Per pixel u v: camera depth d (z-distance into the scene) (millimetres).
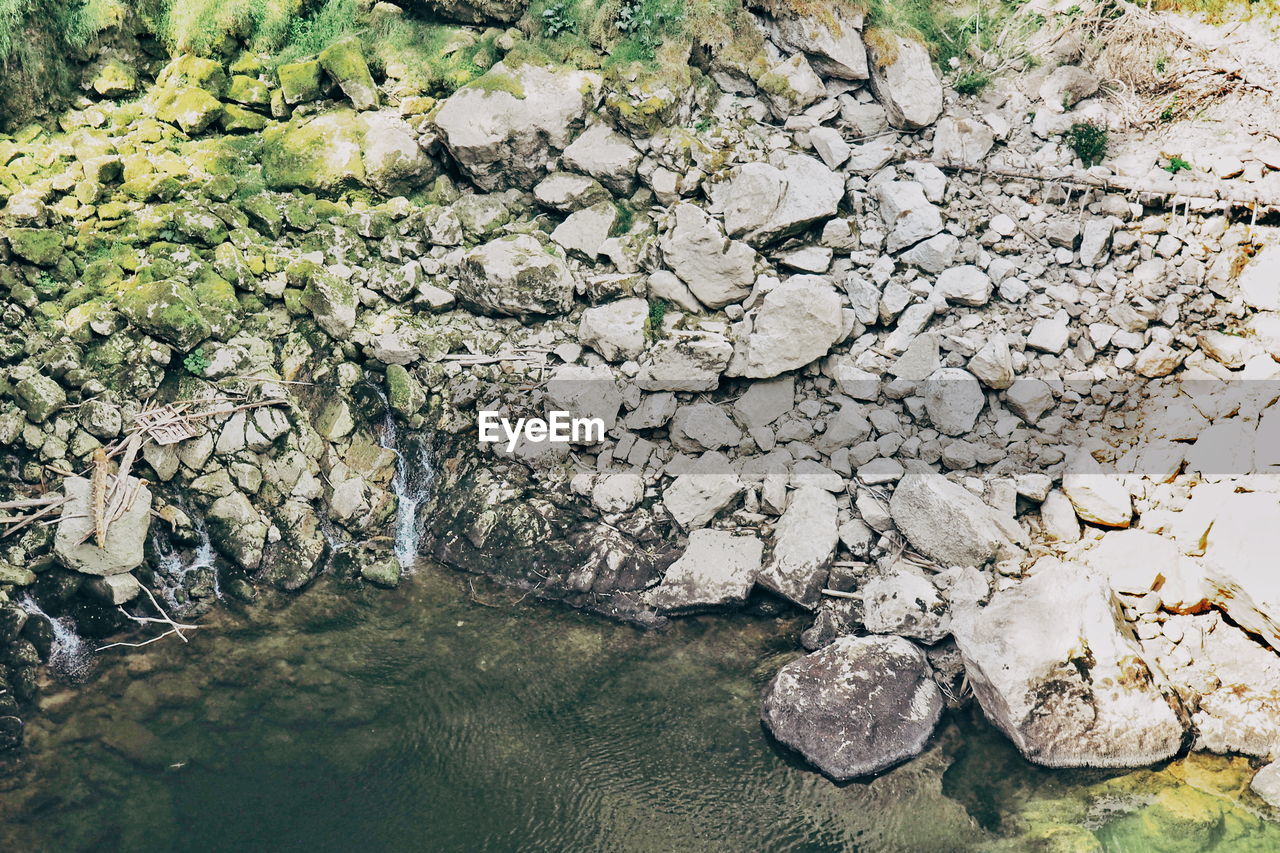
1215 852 7488
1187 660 8492
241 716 8562
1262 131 11109
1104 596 8344
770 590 9320
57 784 8055
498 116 11117
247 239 10859
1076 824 7715
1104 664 8125
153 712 8586
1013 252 10531
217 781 8078
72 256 10484
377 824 7766
